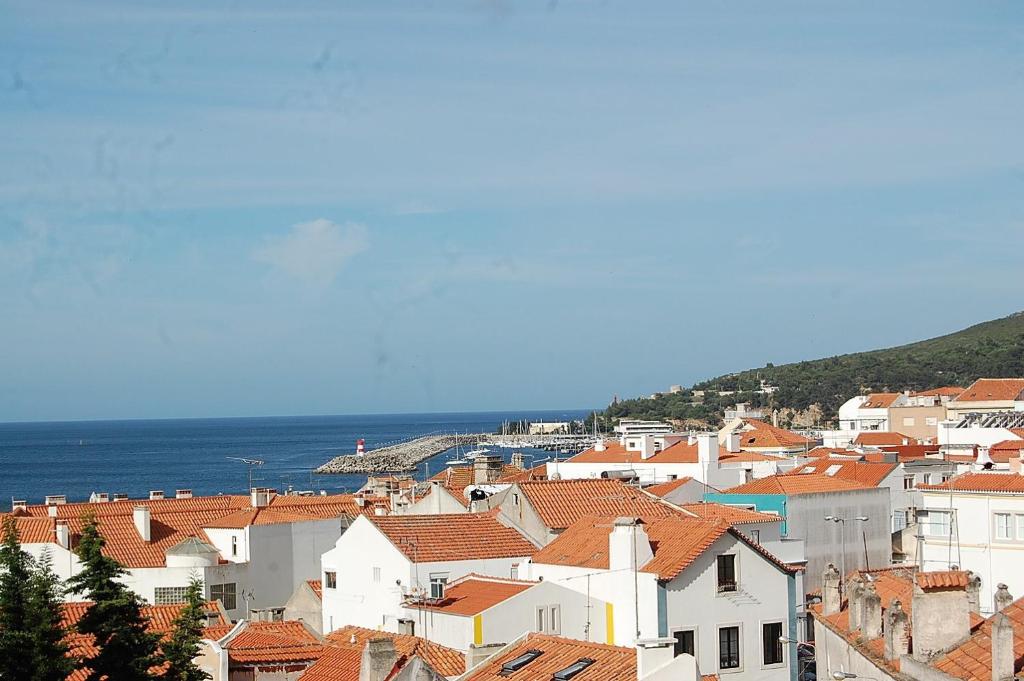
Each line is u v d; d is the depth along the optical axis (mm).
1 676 62406
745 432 195750
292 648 71000
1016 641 49688
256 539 114562
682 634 72500
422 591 78812
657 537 77000
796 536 114000
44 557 92750
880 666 55375
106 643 66500
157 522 119250
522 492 94000
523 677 58344
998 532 99250
